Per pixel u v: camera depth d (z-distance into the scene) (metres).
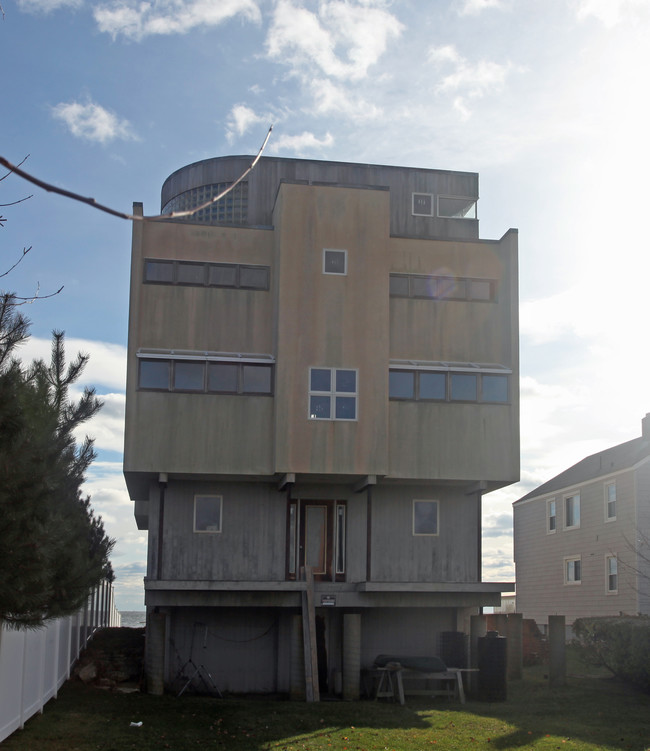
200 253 22.78
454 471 22.31
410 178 26.69
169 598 21.25
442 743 14.95
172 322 22.34
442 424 22.48
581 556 38.09
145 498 27.55
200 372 21.72
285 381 21.59
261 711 17.92
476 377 22.88
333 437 21.56
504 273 23.97
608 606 35.34
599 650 23.08
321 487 23.25
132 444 21.14
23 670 14.37
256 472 21.48
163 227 22.72
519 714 17.95
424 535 23.36
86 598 13.70
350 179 26.31
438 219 26.58
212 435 21.47
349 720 16.98
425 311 23.48
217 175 28.06
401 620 23.50
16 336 11.98
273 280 22.81
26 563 10.80
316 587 21.84
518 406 22.92
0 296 11.72
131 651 23.00
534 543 43.62
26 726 14.67
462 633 22.12
